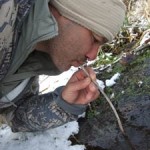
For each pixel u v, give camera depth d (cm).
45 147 182
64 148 180
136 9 274
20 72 151
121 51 241
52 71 156
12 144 186
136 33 251
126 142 174
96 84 150
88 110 195
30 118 170
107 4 127
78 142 183
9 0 126
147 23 256
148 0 270
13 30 132
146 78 198
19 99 171
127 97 193
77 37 132
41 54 150
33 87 176
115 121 184
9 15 127
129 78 203
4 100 161
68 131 188
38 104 167
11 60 139
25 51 137
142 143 172
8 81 151
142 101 188
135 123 180
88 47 135
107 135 181
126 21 253
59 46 135
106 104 194
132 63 213
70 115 163
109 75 213
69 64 142
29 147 183
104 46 244
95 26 128
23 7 130
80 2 127
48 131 189
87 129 187
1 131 194
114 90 200
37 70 154
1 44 130
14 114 175
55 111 165
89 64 230
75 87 151
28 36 133
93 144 179
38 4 131
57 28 128
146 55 214
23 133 190
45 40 140
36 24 131
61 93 158
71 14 128
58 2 129
